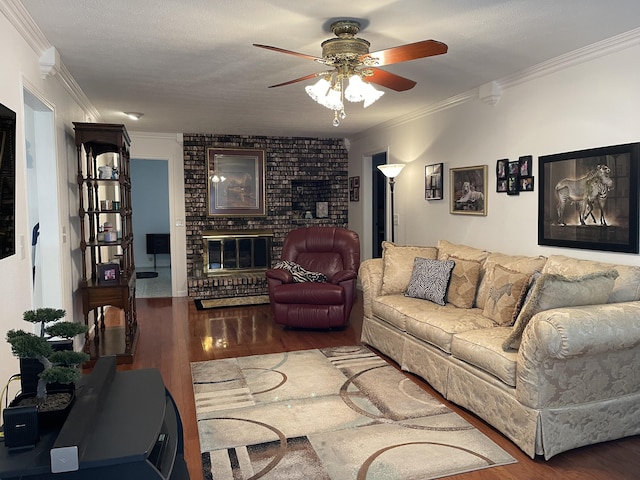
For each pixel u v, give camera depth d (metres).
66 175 3.97
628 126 3.06
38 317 1.67
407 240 5.89
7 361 2.36
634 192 3.00
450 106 4.91
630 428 2.61
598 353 2.39
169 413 1.95
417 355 3.55
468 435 2.71
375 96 2.76
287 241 5.77
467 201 4.67
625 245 3.07
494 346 2.74
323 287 4.98
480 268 3.84
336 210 7.76
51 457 1.26
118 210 4.12
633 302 2.61
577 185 3.42
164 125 6.31
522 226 4.00
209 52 3.32
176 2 2.50
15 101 2.62
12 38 2.58
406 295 4.21
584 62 3.35
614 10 2.64
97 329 4.28
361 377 3.63
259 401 3.19
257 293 7.12
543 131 3.74
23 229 2.70
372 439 2.66
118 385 1.81
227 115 5.62
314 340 4.70
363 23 2.82
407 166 5.82
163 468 1.56
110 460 1.31
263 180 7.36
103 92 4.48
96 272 4.32
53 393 1.58
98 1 2.48
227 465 2.39
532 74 3.78
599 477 2.28
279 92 4.48
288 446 2.59
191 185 7.07
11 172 2.41
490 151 4.34
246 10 2.61
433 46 2.35
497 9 2.62
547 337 2.29
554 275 2.46
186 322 5.46
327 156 7.66
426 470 2.34
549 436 2.41
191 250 7.12
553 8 2.61
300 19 2.75
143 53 3.34
